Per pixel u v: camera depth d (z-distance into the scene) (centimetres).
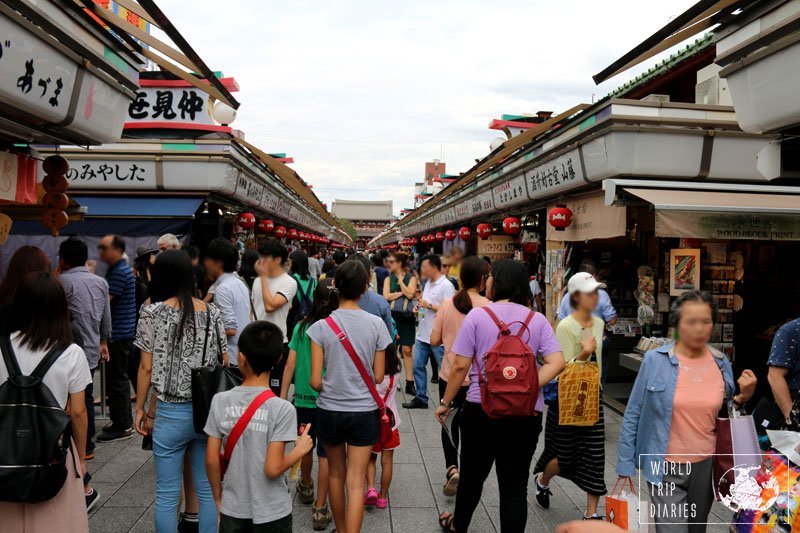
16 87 315
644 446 296
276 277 508
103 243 564
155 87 899
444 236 1917
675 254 636
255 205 1158
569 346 385
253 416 269
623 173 629
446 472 481
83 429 277
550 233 912
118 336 555
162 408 321
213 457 271
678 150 622
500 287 338
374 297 498
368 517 408
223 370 312
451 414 430
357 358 341
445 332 451
